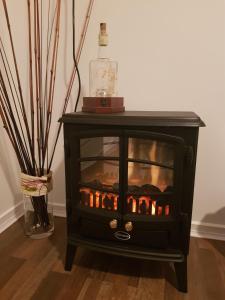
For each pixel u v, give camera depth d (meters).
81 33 1.36
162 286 1.09
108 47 1.34
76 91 1.44
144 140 1.00
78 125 1.00
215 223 1.43
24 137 1.42
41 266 1.20
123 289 1.07
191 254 1.30
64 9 1.35
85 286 1.08
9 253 1.29
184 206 0.98
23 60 1.46
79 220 1.11
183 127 0.91
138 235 1.04
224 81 1.25
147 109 1.37
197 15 1.21
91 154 1.05
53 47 1.39
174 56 1.28
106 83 1.24
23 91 1.50
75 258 1.26
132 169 1.05
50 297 1.02
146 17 1.26
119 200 1.02
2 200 1.51
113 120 0.96
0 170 1.48
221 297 1.04
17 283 1.09
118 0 1.27
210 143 1.34
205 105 1.30
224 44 1.21
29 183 1.36
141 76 1.34
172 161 0.97
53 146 1.55
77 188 1.07
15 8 1.41
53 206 1.65
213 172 1.37
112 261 1.25
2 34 1.40
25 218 1.49
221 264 1.23
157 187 1.04
